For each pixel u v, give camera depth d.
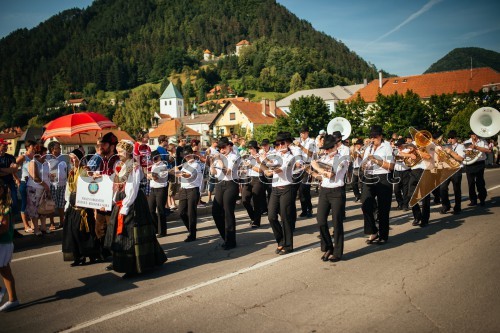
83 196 5.65
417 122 40.97
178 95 125.62
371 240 6.72
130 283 5.20
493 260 5.51
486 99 39.00
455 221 8.19
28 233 7.95
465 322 3.75
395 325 3.73
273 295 4.55
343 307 4.16
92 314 4.23
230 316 4.04
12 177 7.86
